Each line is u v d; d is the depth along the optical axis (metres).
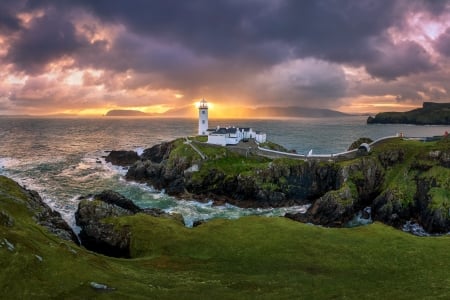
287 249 49.88
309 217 87.50
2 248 35.56
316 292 37.69
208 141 136.00
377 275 42.12
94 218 68.75
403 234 55.25
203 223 66.19
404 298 36.00
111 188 113.56
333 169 105.12
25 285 32.19
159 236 56.72
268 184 101.88
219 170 108.62
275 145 143.50
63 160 163.88
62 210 86.38
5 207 62.03
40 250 38.16
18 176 127.50
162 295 34.91
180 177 112.38
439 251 48.19
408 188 92.62
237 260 47.38
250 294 36.91
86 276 35.50
